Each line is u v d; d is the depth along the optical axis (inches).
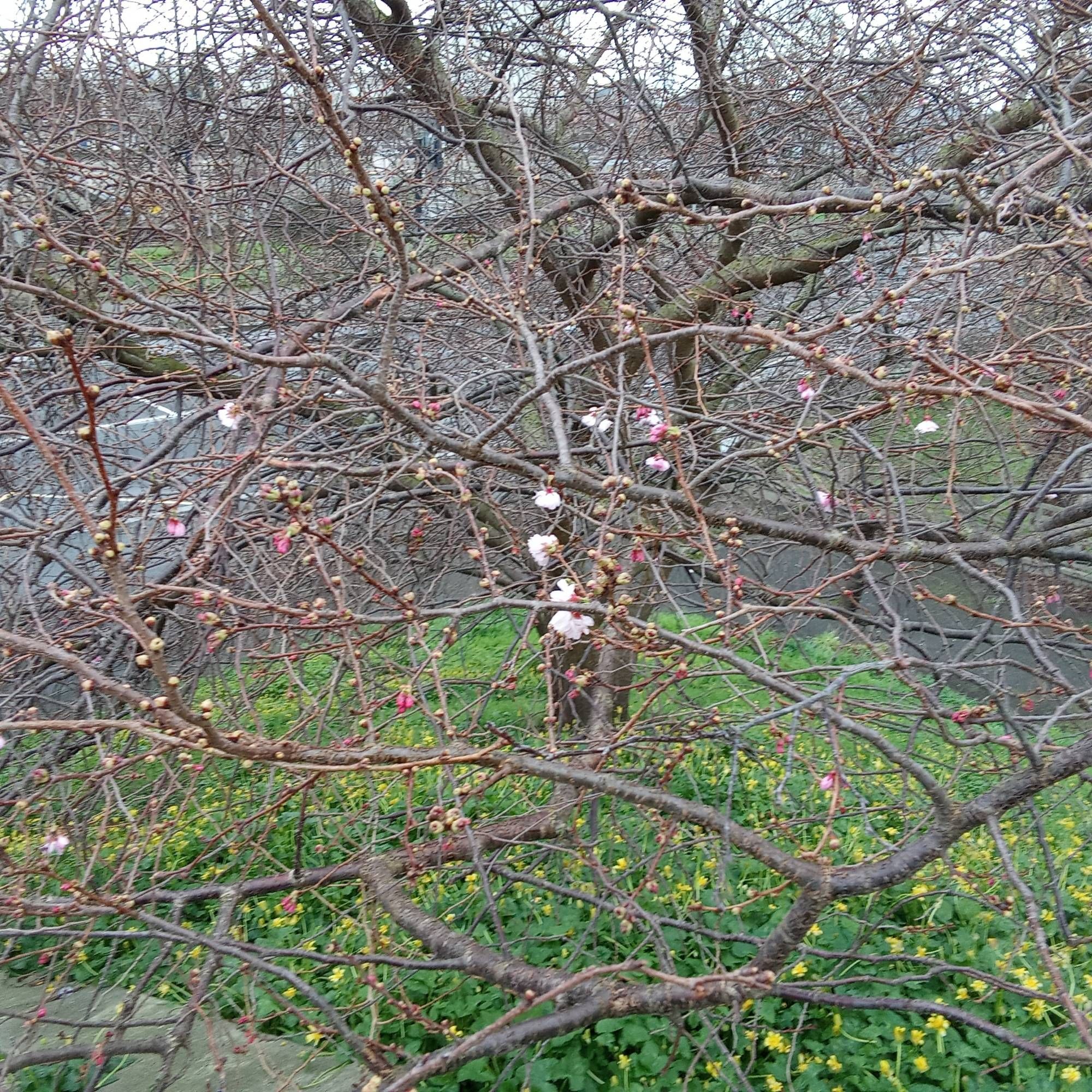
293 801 147.5
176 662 132.7
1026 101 130.3
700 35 136.6
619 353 76.1
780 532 106.5
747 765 157.8
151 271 111.7
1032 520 139.2
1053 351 127.6
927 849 70.9
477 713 96.3
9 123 103.4
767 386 141.3
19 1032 113.6
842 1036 107.4
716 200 136.2
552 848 100.9
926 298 126.6
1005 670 123.9
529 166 107.9
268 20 54.4
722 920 119.3
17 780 115.9
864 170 139.5
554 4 153.9
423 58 142.1
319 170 165.2
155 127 139.2
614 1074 103.7
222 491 91.1
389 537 139.1
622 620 66.1
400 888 93.7
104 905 79.1
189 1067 108.6
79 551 114.1
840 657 169.3
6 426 117.3
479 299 103.7
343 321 105.3
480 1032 58.0
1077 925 126.6
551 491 86.6
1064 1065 104.8
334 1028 87.0
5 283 61.8
